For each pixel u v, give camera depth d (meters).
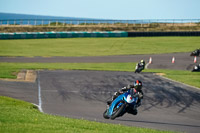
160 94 72.19
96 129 32.25
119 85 84.19
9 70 111.88
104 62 147.50
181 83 89.31
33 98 65.06
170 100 65.94
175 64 141.25
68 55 176.00
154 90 77.19
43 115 41.88
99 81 90.56
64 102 61.88
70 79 93.88
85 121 39.34
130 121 46.44
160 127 43.22
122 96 37.47
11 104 52.81
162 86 83.44
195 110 57.47
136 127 38.50
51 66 127.69
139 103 38.47
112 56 171.00
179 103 63.22
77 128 31.86
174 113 54.41
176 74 108.62
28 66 126.19
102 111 54.25
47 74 104.69
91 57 167.38
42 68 120.56
